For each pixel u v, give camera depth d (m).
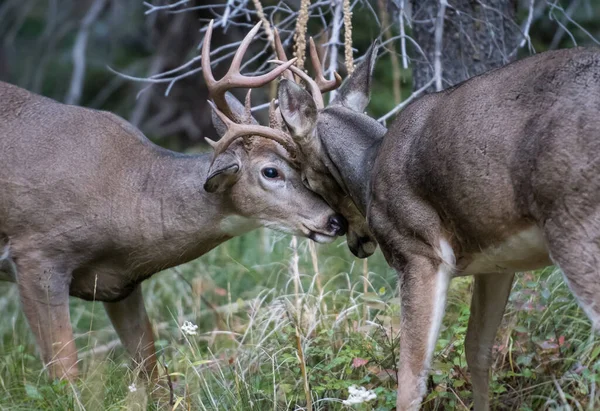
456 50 12.46
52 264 10.71
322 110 10.06
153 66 21.09
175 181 10.94
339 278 12.58
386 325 10.53
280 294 12.27
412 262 8.66
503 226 7.96
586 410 8.80
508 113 7.82
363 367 9.99
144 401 9.38
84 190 10.66
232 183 10.76
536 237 7.88
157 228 10.89
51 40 21.61
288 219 10.77
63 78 23.20
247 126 10.27
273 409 9.42
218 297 13.24
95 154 10.79
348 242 10.77
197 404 9.63
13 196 10.62
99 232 10.77
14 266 10.78
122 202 10.81
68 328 10.76
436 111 8.47
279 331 11.01
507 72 8.02
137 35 23.02
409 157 8.57
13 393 10.21
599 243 7.39
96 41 23.44
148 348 11.25
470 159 7.98
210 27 10.38
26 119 10.86
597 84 7.43
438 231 8.48
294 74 11.32
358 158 9.56
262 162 10.72
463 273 8.74
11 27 23.36
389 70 19.23
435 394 9.16
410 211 8.59
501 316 9.16
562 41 17.92
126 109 22.47
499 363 9.95
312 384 9.89
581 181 7.36
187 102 21.61
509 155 7.76
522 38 13.23
